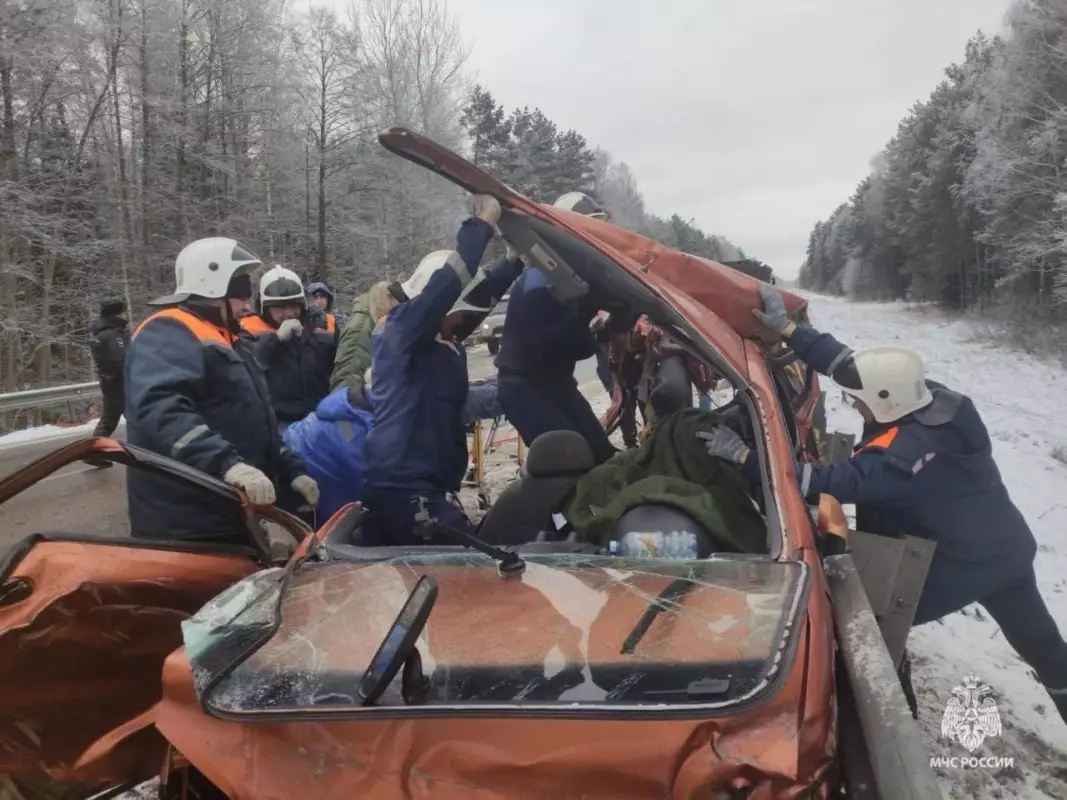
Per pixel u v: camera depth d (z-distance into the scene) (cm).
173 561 269
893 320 4388
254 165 3169
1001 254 3269
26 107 2469
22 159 2491
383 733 175
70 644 246
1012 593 364
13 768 244
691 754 167
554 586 218
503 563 227
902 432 337
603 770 168
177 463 279
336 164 3206
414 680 175
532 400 438
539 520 325
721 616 197
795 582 215
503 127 4719
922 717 399
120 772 240
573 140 5291
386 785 173
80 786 259
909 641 487
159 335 307
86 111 2642
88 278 2600
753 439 291
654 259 322
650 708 162
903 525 355
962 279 4494
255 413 331
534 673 179
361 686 172
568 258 291
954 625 516
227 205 2952
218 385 320
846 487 331
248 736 183
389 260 3362
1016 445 1173
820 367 352
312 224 3241
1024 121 2880
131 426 300
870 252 7150
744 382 278
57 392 1248
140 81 2638
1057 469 976
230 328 337
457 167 286
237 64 2866
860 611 244
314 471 414
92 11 2467
